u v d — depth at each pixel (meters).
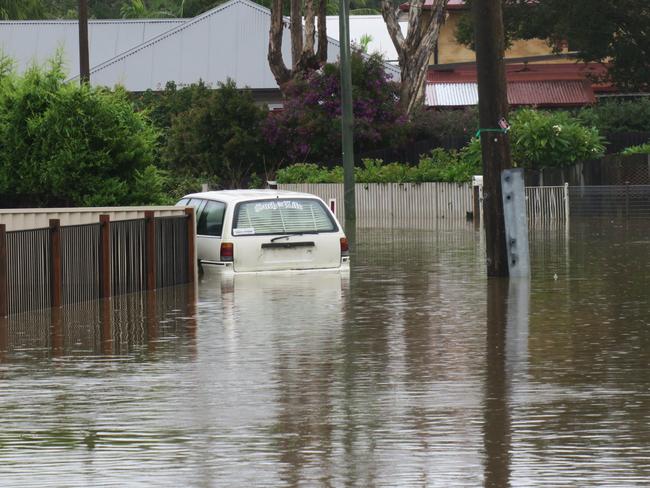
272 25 123.69
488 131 46.91
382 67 119.44
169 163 121.31
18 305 38.72
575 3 137.38
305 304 39.91
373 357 29.16
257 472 18.98
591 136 100.62
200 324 35.53
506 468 18.98
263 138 119.69
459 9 155.50
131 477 18.77
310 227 49.81
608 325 34.00
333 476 18.70
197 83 144.75
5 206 53.56
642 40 139.62
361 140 119.25
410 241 70.38
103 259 42.91
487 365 27.89
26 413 23.31
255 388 25.53
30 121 51.94
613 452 19.86
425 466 19.20
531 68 152.75
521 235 47.22
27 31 163.50
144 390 25.45
